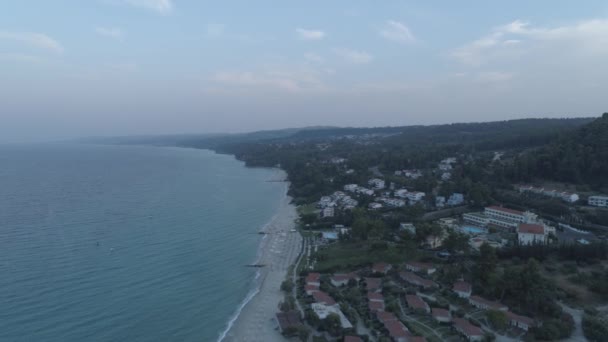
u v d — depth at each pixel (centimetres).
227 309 9600
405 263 11975
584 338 8012
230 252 13625
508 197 17362
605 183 16950
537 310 8950
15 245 13338
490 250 10456
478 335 7975
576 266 10888
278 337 8400
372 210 18425
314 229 16638
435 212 17338
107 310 9250
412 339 7800
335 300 9938
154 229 15825
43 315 8869
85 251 12962
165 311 9369
